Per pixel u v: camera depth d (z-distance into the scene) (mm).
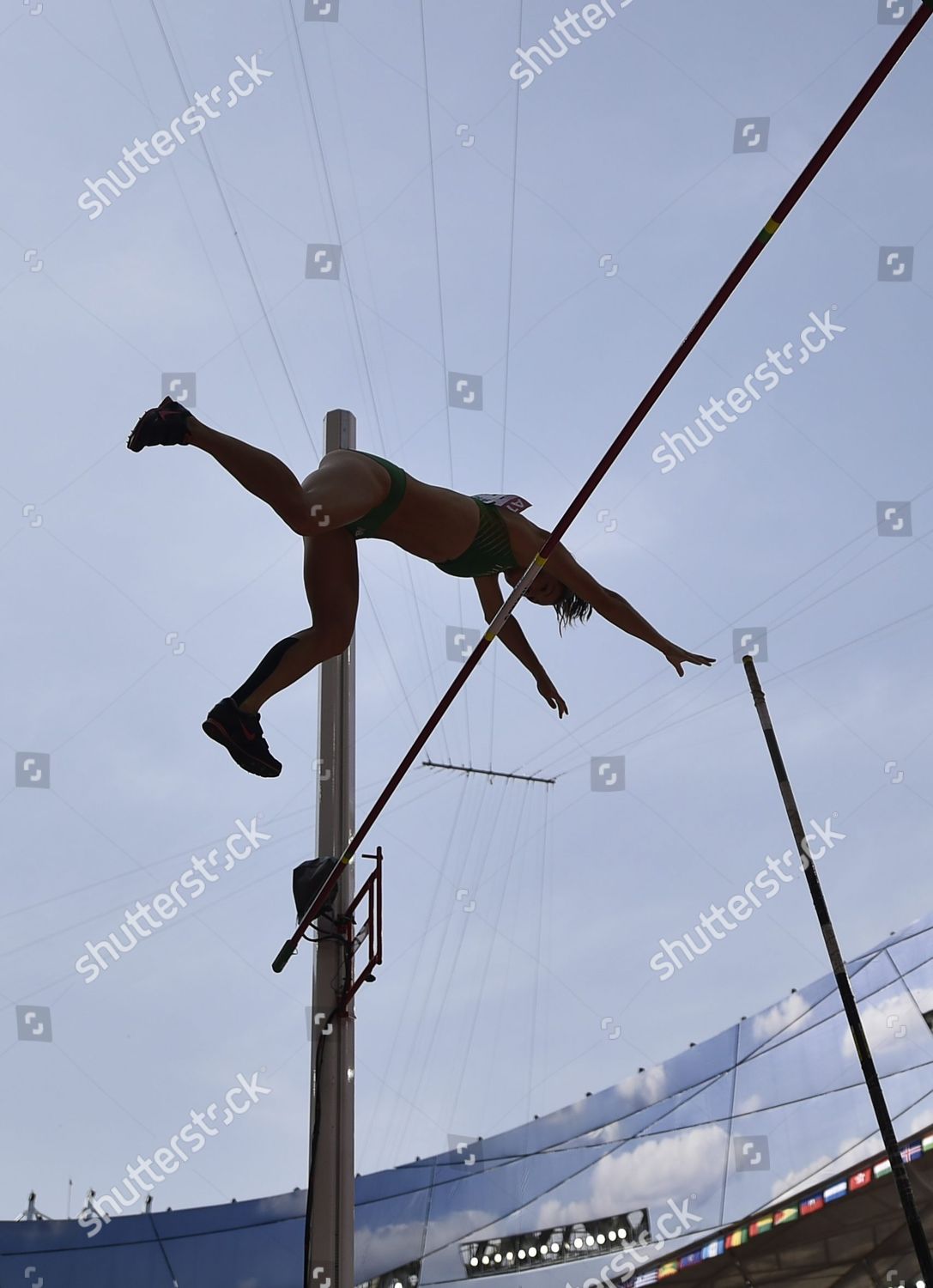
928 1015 14594
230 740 4223
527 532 4590
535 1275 14641
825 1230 13031
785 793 6043
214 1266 14617
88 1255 14672
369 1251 15719
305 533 4020
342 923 5926
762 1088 15281
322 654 4391
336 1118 5629
